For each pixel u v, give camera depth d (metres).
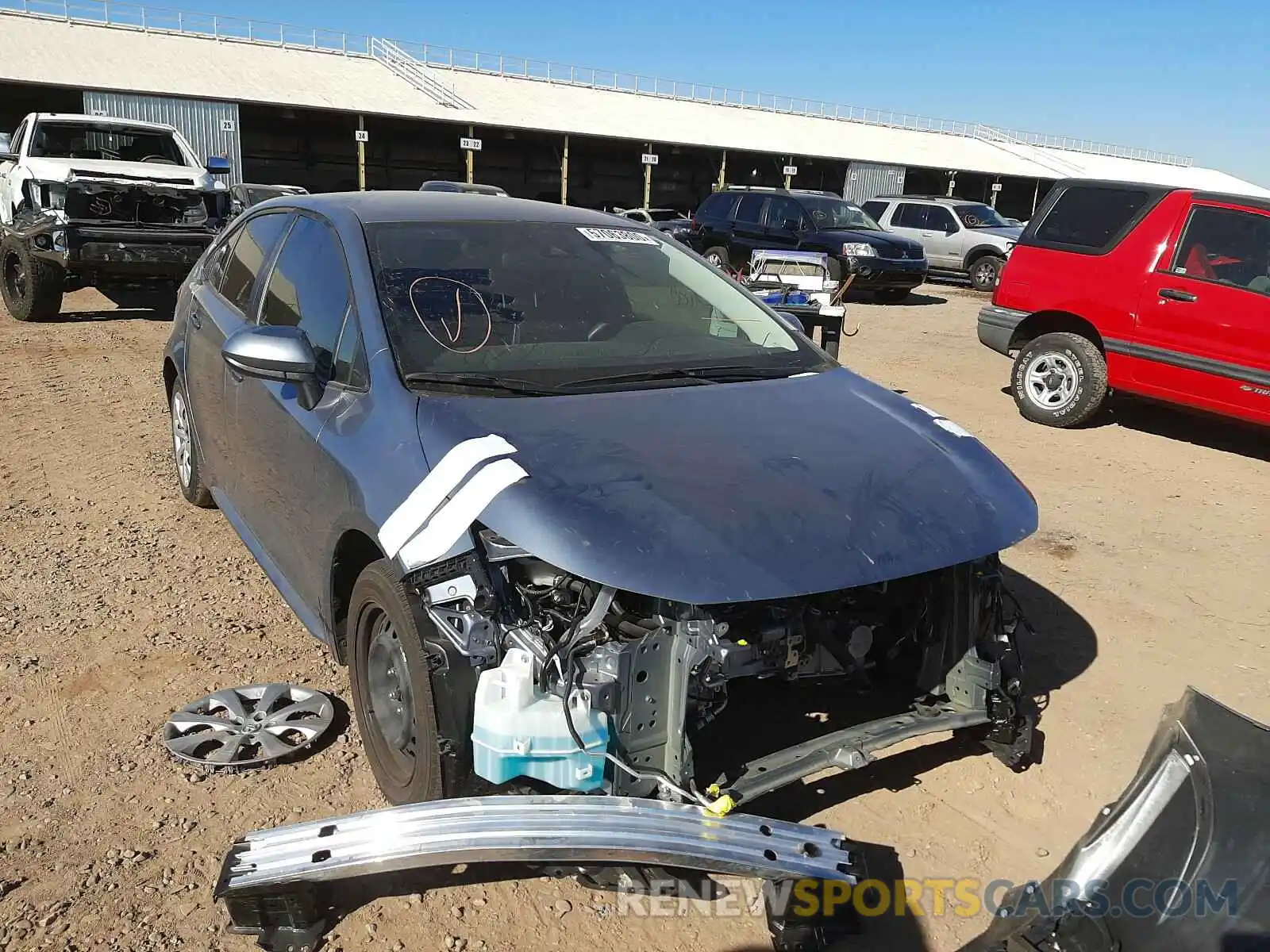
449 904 2.54
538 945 2.42
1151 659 4.06
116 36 32.81
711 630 2.39
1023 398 8.23
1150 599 4.66
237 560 4.59
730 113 43.84
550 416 2.78
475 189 11.04
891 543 2.48
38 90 29.62
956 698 2.94
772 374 3.40
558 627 2.40
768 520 2.43
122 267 10.04
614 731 2.34
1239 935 1.62
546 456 2.55
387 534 2.52
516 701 2.29
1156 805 1.86
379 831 2.29
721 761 2.84
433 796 2.48
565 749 2.29
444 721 2.42
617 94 42.84
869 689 3.10
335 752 3.16
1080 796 3.11
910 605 3.02
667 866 2.40
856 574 2.38
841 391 3.33
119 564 4.49
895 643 3.08
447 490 2.49
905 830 2.90
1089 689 3.79
